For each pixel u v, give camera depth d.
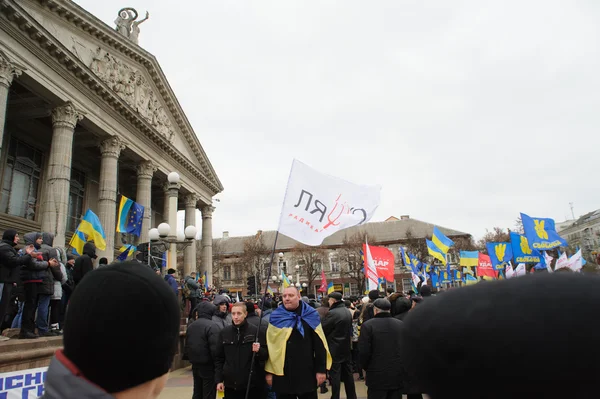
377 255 16.66
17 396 5.73
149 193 29.33
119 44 26.14
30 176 25.81
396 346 6.05
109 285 1.26
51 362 1.27
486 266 24.45
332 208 6.47
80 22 22.97
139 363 1.23
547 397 0.61
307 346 5.64
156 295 1.30
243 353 5.93
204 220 41.97
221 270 68.44
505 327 0.63
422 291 9.88
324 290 37.34
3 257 7.91
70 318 1.25
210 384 7.41
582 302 0.62
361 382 11.38
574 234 81.25
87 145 26.92
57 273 9.62
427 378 0.75
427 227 67.44
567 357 0.59
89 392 1.16
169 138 33.62
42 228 19.72
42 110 22.30
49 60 20.22
